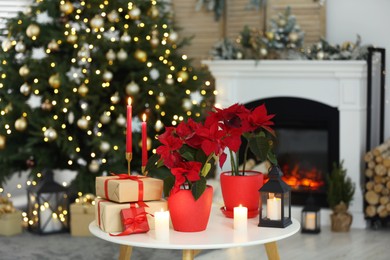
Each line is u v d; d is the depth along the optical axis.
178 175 2.98
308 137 5.72
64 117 5.34
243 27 6.25
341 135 5.57
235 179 3.28
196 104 5.65
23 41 5.40
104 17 5.41
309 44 6.00
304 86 5.66
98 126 5.22
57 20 5.50
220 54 5.93
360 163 5.58
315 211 5.33
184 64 5.65
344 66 5.45
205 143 2.97
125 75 5.49
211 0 6.29
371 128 5.88
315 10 5.97
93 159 5.48
